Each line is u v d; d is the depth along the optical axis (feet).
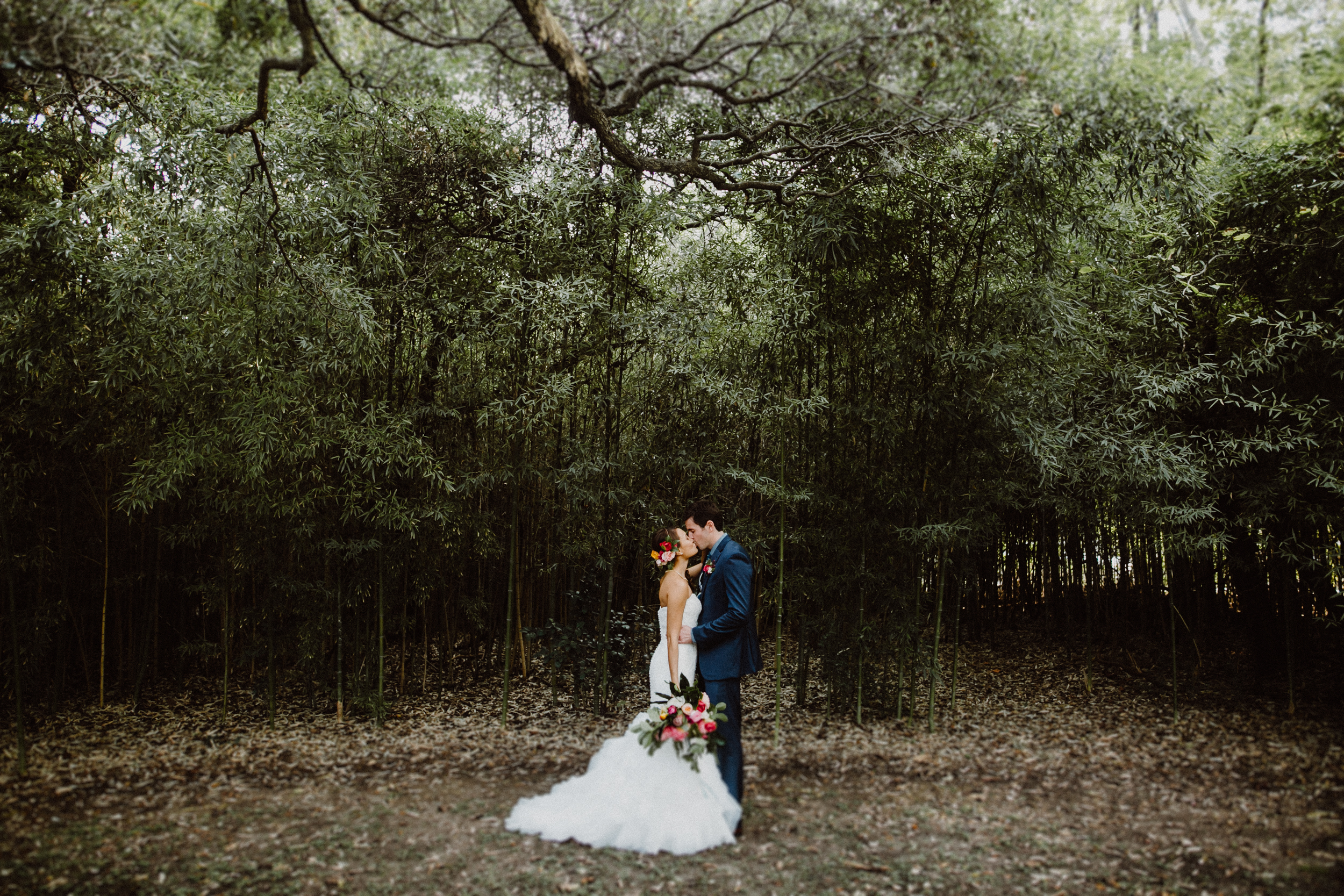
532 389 13.96
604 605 15.01
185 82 10.82
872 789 10.80
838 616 14.79
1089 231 13.28
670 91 11.73
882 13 9.75
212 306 12.84
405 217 14.88
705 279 14.42
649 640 16.88
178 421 13.12
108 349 12.62
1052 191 12.97
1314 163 11.94
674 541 10.93
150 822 9.62
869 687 14.62
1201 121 10.78
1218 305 14.66
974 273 13.96
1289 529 14.43
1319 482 12.94
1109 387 14.74
